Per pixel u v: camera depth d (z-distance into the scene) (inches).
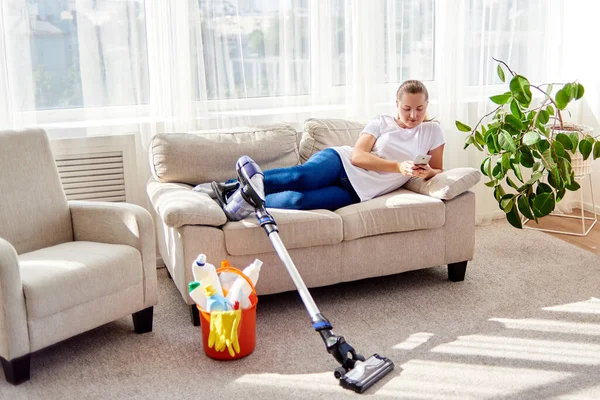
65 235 113.1
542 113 138.7
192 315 110.9
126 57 132.5
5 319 89.7
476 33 155.3
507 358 97.5
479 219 162.9
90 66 130.4
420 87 124.7
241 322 98.3
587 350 99.4
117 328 111.3
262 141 128.4
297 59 143.9
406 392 89.1
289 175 119.3
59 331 95.0
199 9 134.4
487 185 144.5
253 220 109.8
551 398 87.0
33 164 110.5
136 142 136.4
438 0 150.9
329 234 113.0
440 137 128.5
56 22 127.7
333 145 133.3
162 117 136.3
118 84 133.3
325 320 93.5
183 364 98.8
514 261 137.8
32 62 127.6
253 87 142.3
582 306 115.1
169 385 93.0
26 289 90.8
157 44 133.0
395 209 117.6
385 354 99.6
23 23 125.0
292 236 111.0
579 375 92.4
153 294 108.0
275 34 141.6
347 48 146.5
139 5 131.8
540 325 108.1
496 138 137.9
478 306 116.0
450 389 89.7
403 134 127.5
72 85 131.3
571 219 166.6
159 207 110.2
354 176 124.6
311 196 118.6
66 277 94.7
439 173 125.9
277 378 94.0
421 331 107.0
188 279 107.7
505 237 153.4
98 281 98.4
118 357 101.3
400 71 152.6
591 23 164.6
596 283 125.3
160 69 134.2
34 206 109.3
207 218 106.7
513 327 107.6
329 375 94.3
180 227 106.9
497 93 160.2
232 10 136.6
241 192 108.3
